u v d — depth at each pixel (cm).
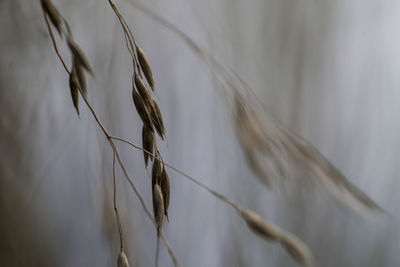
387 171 29
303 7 27
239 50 26
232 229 25
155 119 17
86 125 23
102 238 22
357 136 29
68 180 24
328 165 21
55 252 23
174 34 25
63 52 22
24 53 22
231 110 21
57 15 17
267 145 21
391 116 29
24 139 22
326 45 29
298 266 26
